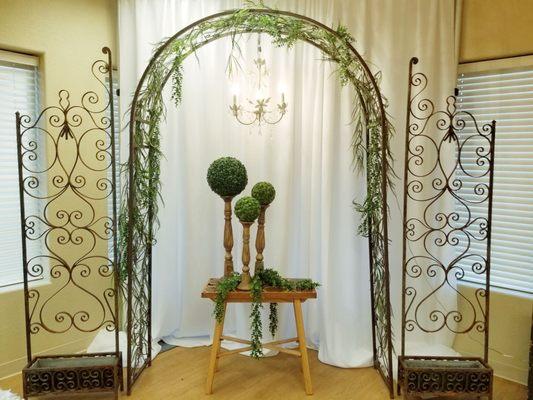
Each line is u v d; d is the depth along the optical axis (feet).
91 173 10.39
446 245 9.59
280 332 10.47
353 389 8.89
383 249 8.71
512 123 9.16
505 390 8.80
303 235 10.43
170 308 10.87
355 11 9.45
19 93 9.52
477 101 9.52
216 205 10.91
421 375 7.99
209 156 10.65
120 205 10.21
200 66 10.40
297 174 10.36
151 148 9.11
